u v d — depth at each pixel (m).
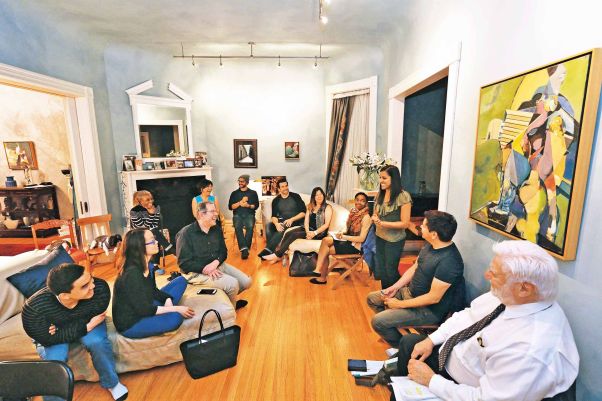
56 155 5.28
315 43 4.17
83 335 1.78
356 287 3.26
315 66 4.64
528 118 1.42
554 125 1.26
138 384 1.93
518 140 1.49
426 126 3.88
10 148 5.20
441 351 1.41
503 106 1.60
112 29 3.61
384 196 2.72
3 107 5.11
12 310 2.11
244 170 5.69
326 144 5.52
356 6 2.99
